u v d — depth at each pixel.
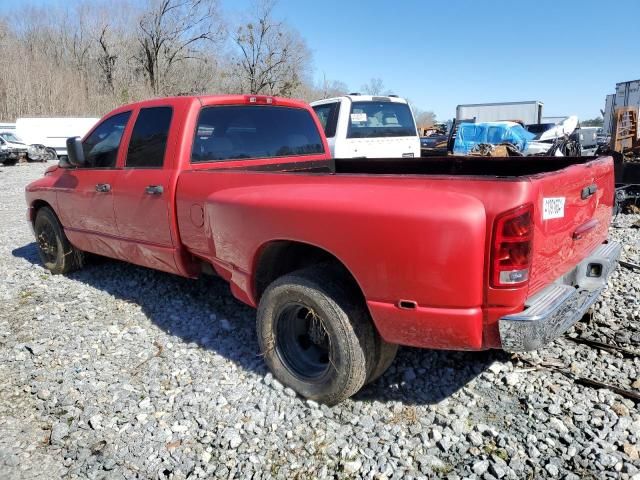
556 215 2.80
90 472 2.69
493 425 2.94
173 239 4.16
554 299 2.72
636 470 2.54
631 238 7.07
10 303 4.96
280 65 46.97
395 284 2.69
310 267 3.16
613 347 3.72
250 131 4.61
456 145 15.45
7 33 52.84
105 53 53.34
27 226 9.07
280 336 3.32
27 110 43.84
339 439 2.87
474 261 2.51
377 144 9.03
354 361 2.95
